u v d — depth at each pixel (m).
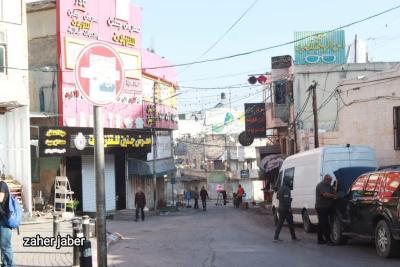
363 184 13.80
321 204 15.33
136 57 34.22
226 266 11.42
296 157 21.16
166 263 12.01
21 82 23.12
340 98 26.64
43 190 27.31
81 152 27.12
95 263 11.52
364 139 24.88
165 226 23.44
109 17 31.94
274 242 16.00
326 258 12.35
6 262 9.88
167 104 41.19
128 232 20.22
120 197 33.59
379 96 23.84
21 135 22.84
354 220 13.91
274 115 39.56
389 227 12.03
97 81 6.48
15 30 23.20
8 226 9.79
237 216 31.89
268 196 44.62
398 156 22.75
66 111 28.38
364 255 12.81
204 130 73.75
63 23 28.62
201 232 19.88
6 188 9.80
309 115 35.50
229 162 70.75
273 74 39.59
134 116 34.06
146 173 35.62
